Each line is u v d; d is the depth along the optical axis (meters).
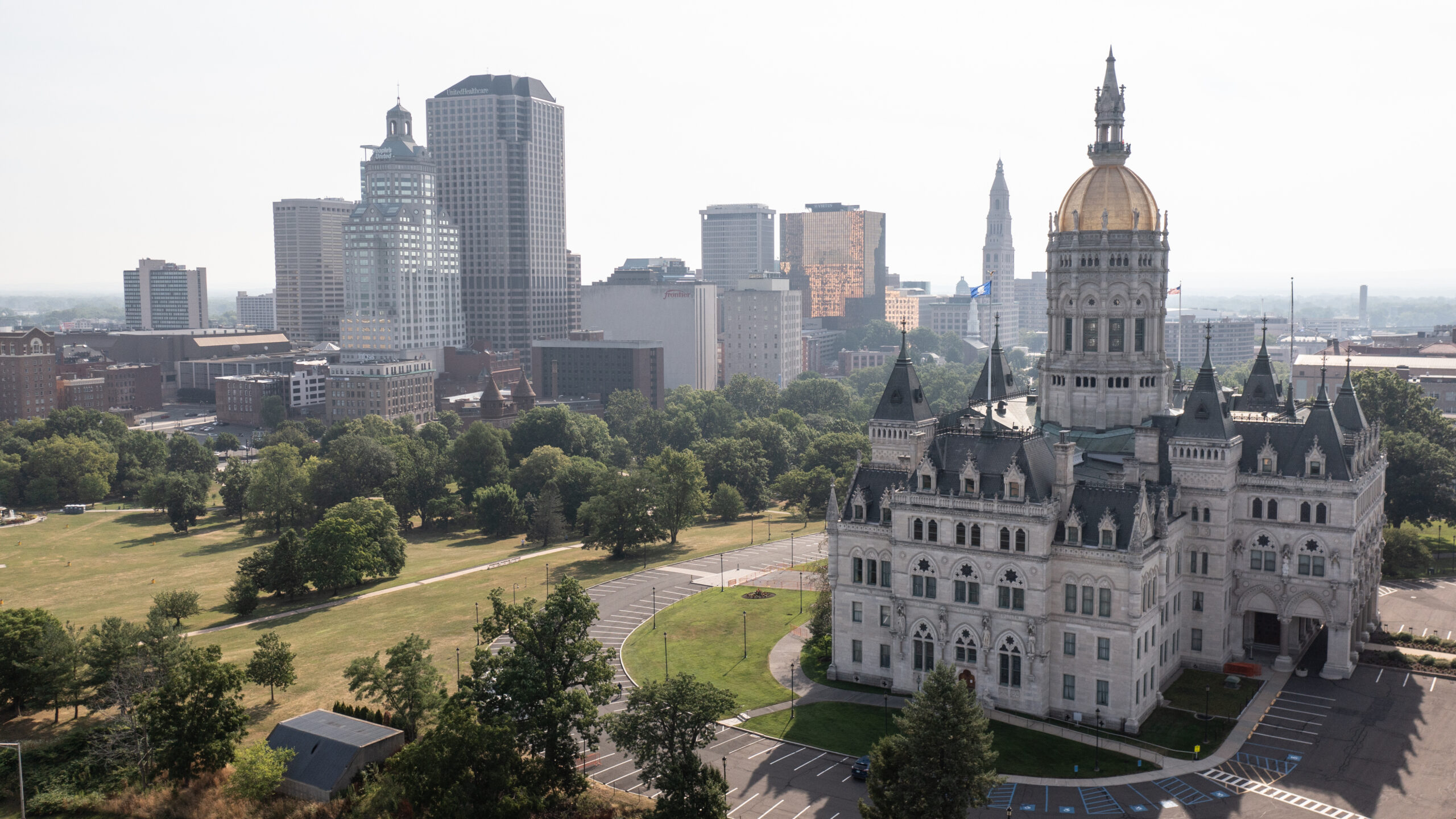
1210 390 137.88
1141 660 122.88
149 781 112.19
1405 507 194.88
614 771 114.38
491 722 101.12
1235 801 104.94
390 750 113.31
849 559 138.00
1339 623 134.88
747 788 109.69
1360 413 152.12
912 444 157.12
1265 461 138.88
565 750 104.88
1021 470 125.25
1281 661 138.38
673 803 95.00
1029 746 117.44
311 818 105.00
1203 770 111.69
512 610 111.25
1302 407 171.88
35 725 130.25
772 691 136.25
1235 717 124.38
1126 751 116.38
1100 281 152.75
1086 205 153.25
